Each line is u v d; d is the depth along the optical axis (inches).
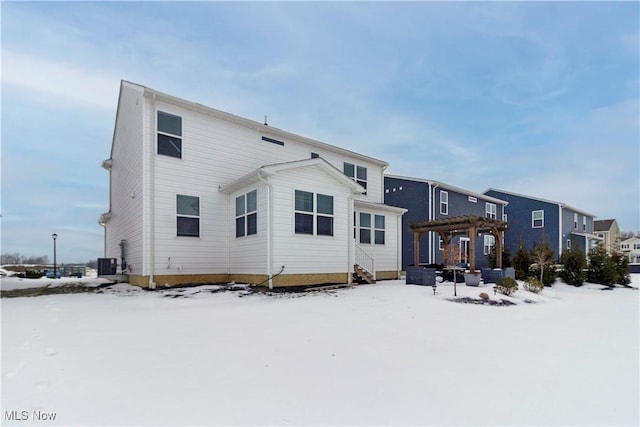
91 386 111.8
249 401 102.3
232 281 442.6
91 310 254.2
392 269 599.8
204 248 435.5
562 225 970.7
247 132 485.7
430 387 116.0
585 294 449.1
